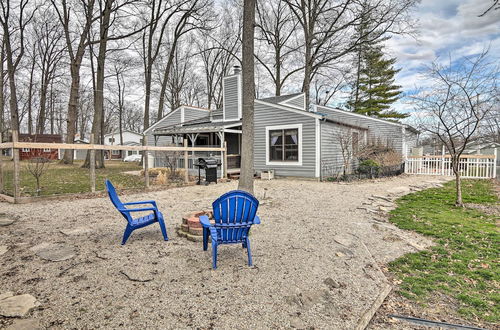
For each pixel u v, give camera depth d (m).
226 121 15.73
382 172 13.21
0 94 18.78
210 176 10.61
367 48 21.50
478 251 4.05
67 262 3.30
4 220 5.01
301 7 18.05
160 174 10.92
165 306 2.47
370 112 31.88
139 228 4.32
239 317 2.36
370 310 2.57
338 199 7.64
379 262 3.75
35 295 2.57
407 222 5.50
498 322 2.48
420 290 3.03
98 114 17.66
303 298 2.69
